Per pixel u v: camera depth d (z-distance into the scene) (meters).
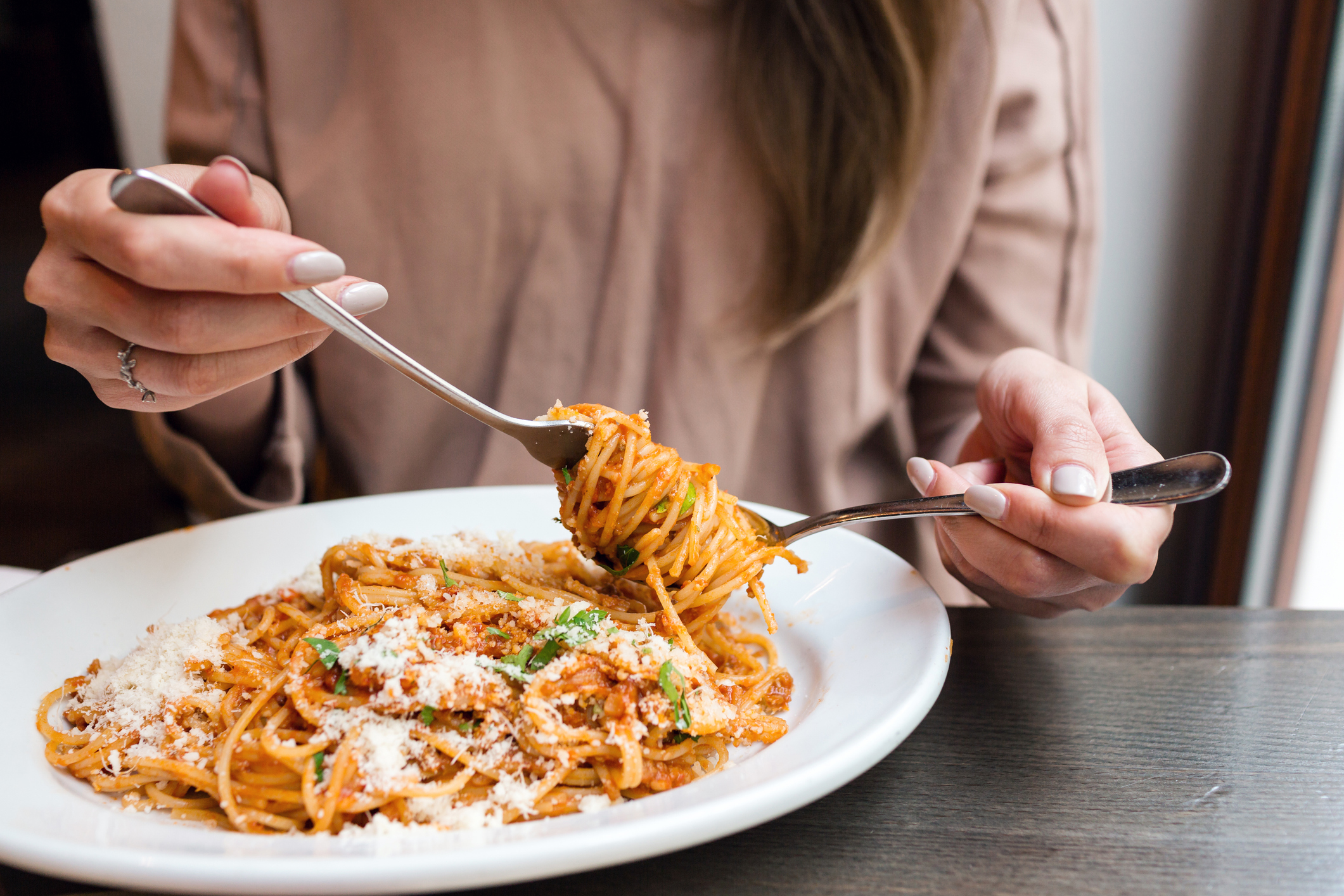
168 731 0.44
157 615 0.50
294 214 0.77
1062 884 0.39
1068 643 0.51
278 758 0.42
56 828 0.39
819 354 0.81
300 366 0.86
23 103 1.35
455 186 0.77
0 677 0.45
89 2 1.23
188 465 0.72
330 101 0.78
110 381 0.48
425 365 0.80
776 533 0.51
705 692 0.45
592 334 0.81
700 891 0.39
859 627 0.48
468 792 0.43
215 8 0.77
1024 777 0.43
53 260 0.43
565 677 0.44
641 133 0.76
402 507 0.57
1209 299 0.98
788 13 0.72
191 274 0.40
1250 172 0.92
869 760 0.39
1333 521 0.92
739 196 0.76
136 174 0.40
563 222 0.78
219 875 0.36
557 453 0.48
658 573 0.48
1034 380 0.51
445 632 0.45
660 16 0.75
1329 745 0.44
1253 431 0.93
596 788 0.44
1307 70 0.84
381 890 0.36
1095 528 0.43
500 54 0.75
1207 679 0.48
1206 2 0.89
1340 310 0.85
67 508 1.41
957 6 0.73
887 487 0.89
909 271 0.80
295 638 0.47
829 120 0.72
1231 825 0.41
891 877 0.39
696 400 0.80
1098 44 0.91
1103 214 0.96
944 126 0.78
